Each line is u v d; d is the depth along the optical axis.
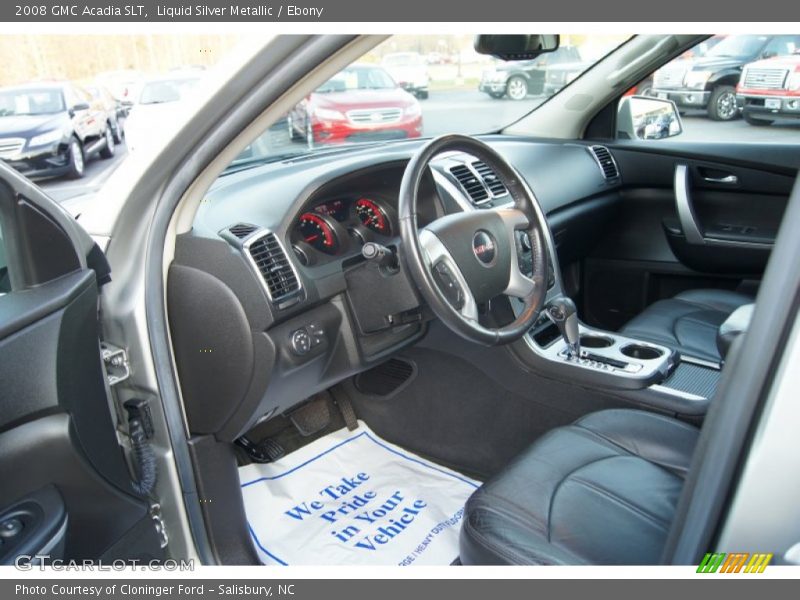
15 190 1.08
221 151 1.25
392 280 1.58
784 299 0.61
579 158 2.68
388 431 2.23
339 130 2.91
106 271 1.28
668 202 2.76
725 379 0.68
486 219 1.57
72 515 1.22
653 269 2.84
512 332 1.55
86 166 2.23
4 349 1.04
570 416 1.91
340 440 2.23
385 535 1.86
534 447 1.47
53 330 1.11
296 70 1.08
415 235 1.41
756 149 2.54
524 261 1.85
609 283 2.96
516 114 3.11
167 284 1.44
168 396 1.41
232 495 1.57
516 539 1.18
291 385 1.57
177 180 1.31
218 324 1.44
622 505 1.25
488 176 2.15
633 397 1.79
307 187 1.56
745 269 2.62
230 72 1.11
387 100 3.16
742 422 0.63
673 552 0.73
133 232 1.35
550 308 1.89
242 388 1.46
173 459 1.44
